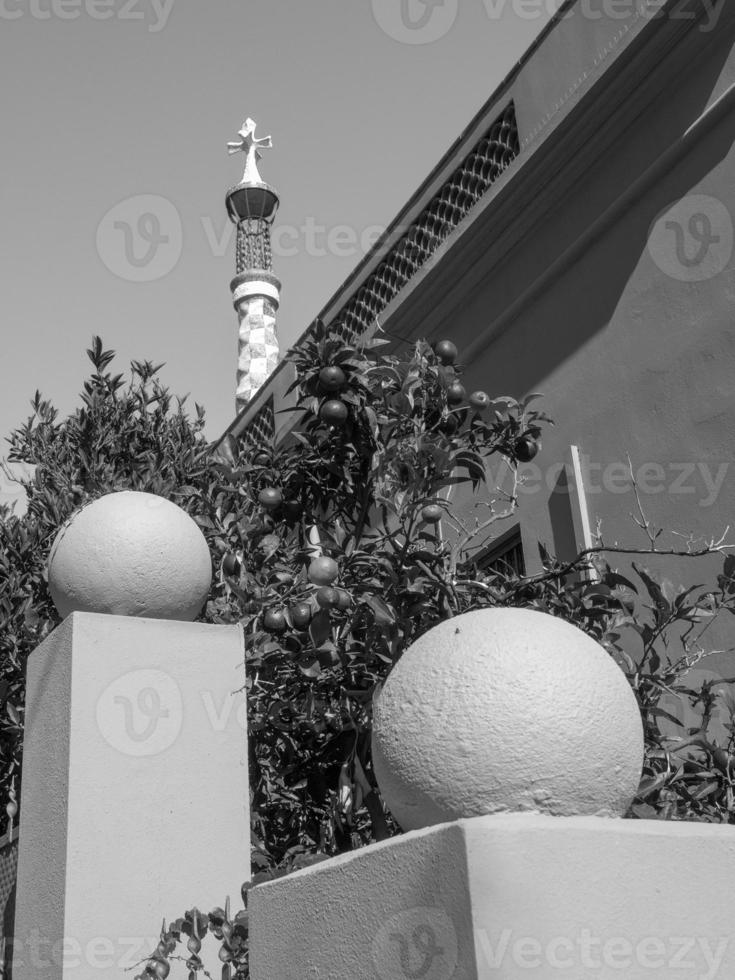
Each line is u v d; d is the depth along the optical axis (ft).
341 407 14.79
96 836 11.13
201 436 23.89
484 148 26.58
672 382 20.02
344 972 6.62
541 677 6.83
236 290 44.65
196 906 11.34
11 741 19.77
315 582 13.15
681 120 20.59
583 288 22.80
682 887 6.13
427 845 6.07
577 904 5.81
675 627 18.74
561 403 22.84
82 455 22.08
